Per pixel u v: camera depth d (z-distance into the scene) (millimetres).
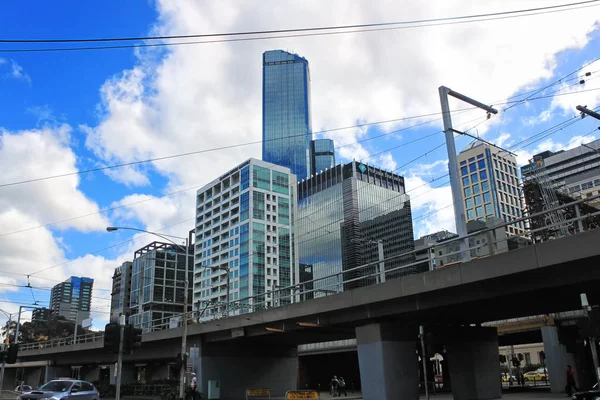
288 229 157125
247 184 155500
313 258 138625
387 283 26938
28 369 89938
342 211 116562
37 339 111562
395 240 89375
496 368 31328
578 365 38469
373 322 29031
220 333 41625
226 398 42625
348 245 105125
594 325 14531
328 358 80312
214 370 42781
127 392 54062
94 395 24859
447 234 87625
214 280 159250
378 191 108500
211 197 171250
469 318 30938
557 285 20859
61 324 117938
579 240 19094
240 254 151375
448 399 36750
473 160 172625
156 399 45500
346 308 29375
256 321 36031
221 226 162750
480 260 22578
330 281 129875
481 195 168125
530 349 99062
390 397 27234
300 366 79750
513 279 22188
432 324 31281
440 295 25266
